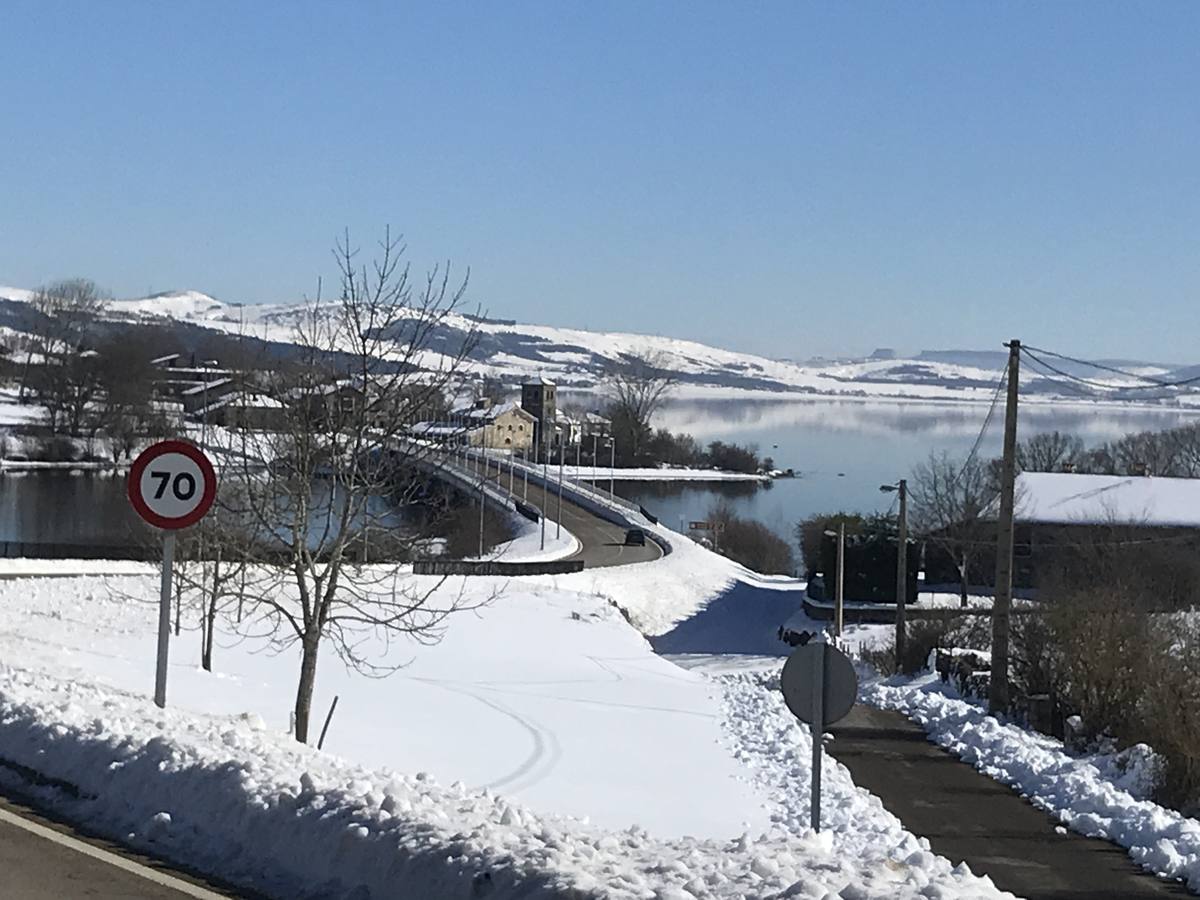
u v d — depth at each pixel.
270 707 24.05
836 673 10.50
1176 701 22.14
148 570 51.44
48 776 10.09
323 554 19.52
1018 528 70.06
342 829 7.82
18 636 30.39
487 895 6.77
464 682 31.88
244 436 19.73
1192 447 118.06
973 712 27.59
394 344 17.36
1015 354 28.50
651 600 66.62
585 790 18.84
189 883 7.64
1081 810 18.66
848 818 17.67
